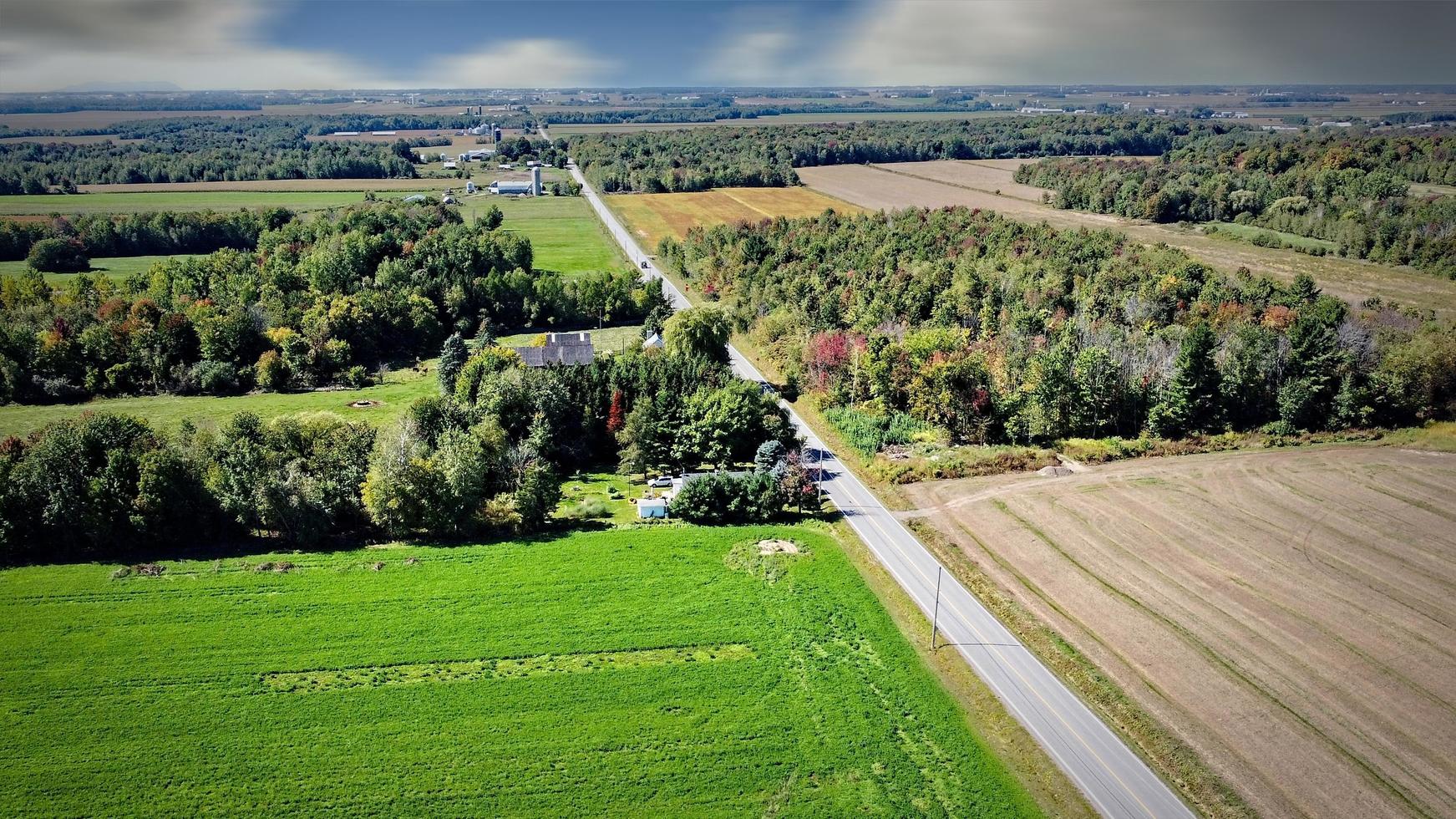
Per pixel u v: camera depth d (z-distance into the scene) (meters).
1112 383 111.75
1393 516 88.12
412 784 56.56
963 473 101.31
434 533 87.44
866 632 71.88
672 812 54.66
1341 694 63.09
